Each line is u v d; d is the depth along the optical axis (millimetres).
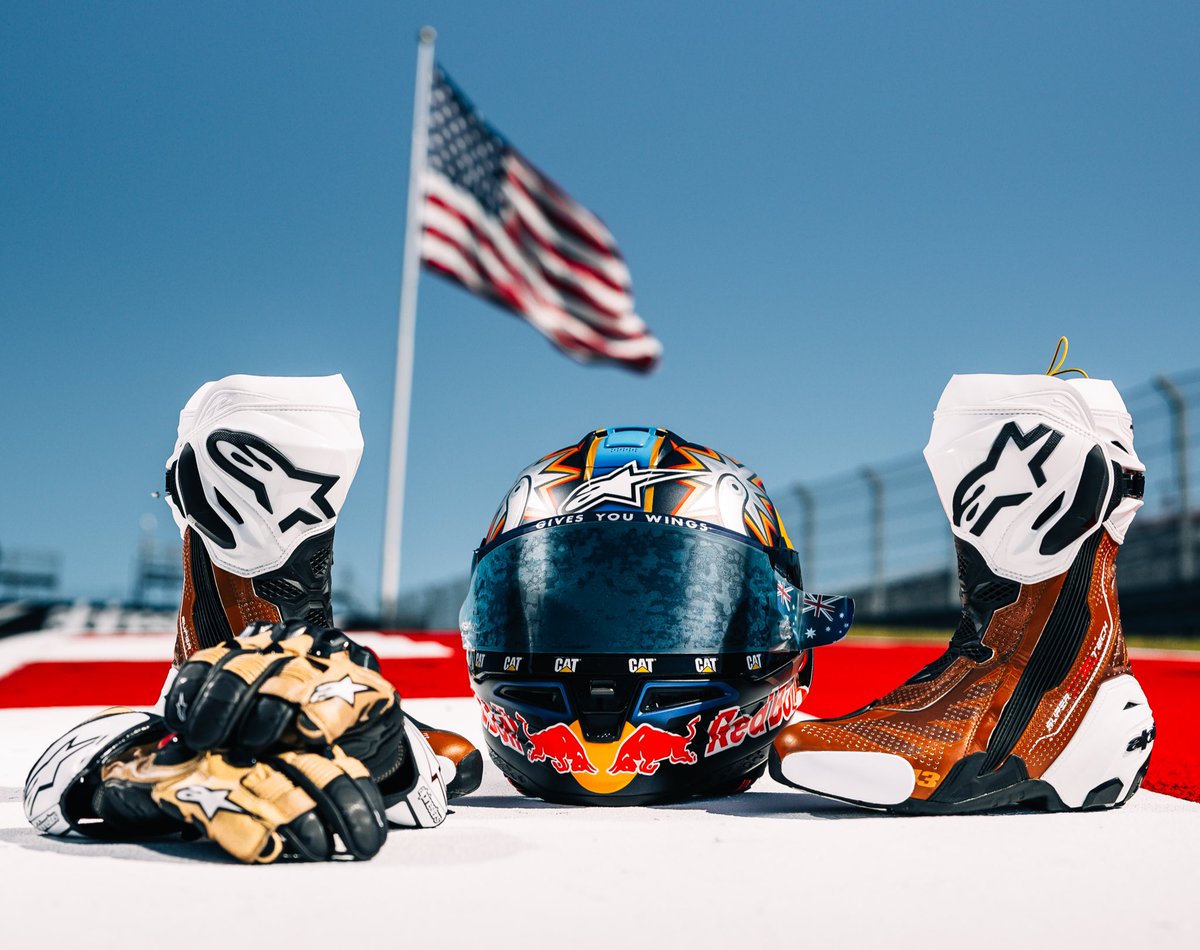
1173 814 2119
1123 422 2270
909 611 22156
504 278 18016
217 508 2002
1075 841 1772
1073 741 2145
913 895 1384
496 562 2363
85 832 1749
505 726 2299
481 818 2035
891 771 2037
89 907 1291
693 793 2271
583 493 2338
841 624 2502
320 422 2010
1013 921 1267
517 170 18641
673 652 2189
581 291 19406
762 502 2463
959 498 2197
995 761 2082
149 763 1658
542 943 1160
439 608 33031
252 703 1563
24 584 49188
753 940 1181
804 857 1621
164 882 1420
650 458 2391
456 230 17172
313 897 1345
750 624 2281
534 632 2240
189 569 2094
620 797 2207
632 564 2230
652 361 20359
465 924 1229
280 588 2047
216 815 1529
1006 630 2168
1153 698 5250
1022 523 2141
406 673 7008
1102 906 1338
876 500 21578
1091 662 2184
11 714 4184
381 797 1670
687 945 1160
